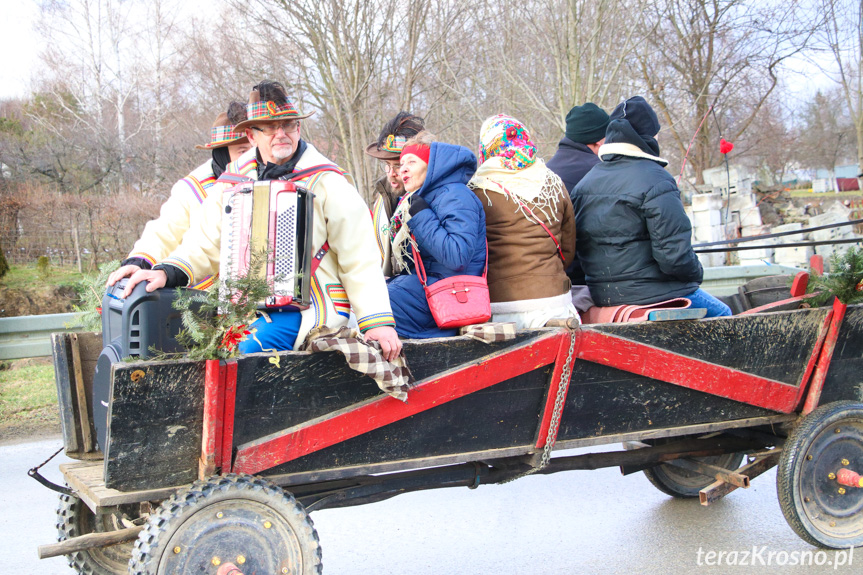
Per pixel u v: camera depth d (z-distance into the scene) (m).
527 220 3.76
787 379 4.04
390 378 2.90
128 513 3.57
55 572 3.98
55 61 28.27
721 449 4.37
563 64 10.22
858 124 24.45
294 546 2.82
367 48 9.27
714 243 5.32
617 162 4.19
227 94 10.30
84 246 15.12
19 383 8.16
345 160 10.14
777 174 42.84
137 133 23.97
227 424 2.73
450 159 3.58
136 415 2.61
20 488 5.27
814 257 4.31
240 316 2.67
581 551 4.21
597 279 4.32
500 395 3.32
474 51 10.51
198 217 3.30
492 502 5.06
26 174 18.78
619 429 3.67
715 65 16.91
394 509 4.95
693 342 3.74
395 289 3.71
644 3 10.10
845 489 4.10
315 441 2.92
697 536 4.39
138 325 2.82
